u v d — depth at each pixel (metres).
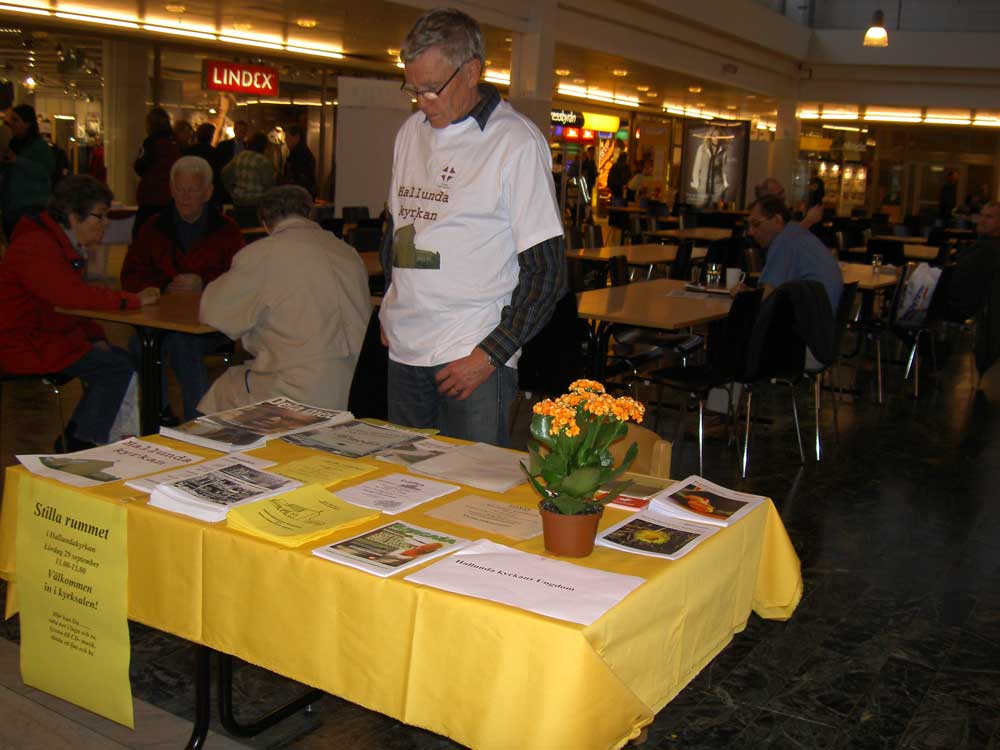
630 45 12.86
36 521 2.01
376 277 6.92
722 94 17.59
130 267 5.16
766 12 15.48
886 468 5.35
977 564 4.02
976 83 16.78
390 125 9.23
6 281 4.13
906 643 3.28
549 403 1.64
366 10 9.88
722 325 4.88
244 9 10.05
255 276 3.50
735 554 1.87
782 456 5.47
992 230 7.29
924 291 6.98
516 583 1.55
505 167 2.42
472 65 2.36
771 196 5.90
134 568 1.88
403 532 1.76
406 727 2.59
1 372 5.19
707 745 2.61
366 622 1.59
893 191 22.75
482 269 2.49
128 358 4.38
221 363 6.80
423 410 2.66
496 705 1.47
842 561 3.99
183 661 2.87
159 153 8.87
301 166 10.84
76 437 4.34
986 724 2.79
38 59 10.52
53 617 2.01
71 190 4.11
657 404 5.82
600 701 1.42
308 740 2.50
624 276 7.39
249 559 1.71
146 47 11.37
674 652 1.69
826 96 17.92
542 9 10.95
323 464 2.15
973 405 7.02
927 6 16.58
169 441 2.31
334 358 3.58
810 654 3.16
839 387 7.27
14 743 2.38
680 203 18.48
